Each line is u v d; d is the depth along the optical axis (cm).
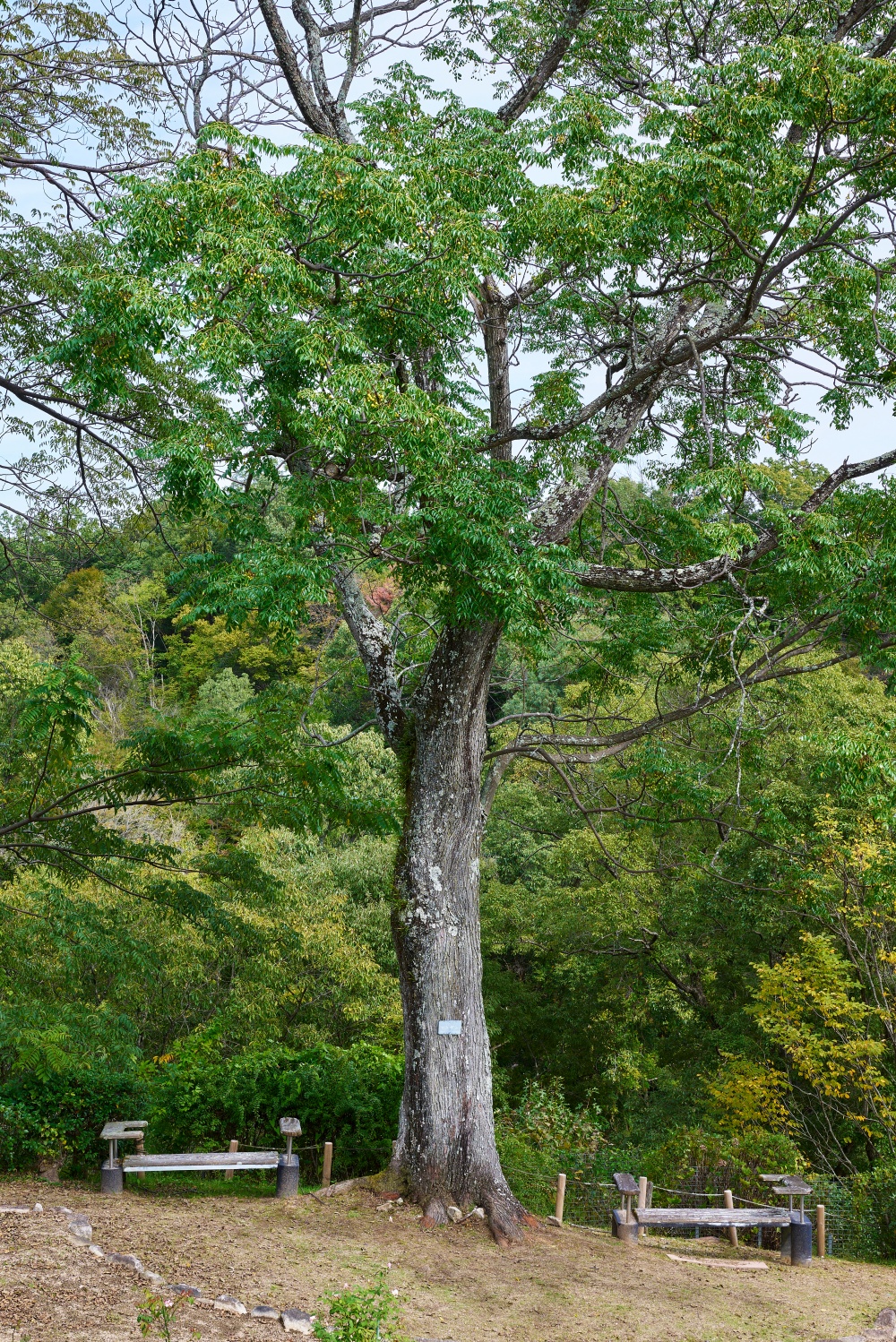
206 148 819
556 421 1158
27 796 974
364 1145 1095
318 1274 741
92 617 4119
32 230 1181
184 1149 1068
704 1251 992
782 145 914
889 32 1019
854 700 1869
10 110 1203
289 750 970
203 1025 1764
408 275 847
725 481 904
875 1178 1163
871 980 1515
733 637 1160
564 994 2650
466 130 973
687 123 877
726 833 1747
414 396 814
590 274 1068
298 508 873
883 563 1020
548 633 980
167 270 767
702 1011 2158
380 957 2347
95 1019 1065
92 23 1184
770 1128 1506
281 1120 981
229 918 1095
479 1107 971
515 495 909
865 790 1189
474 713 1046
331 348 797
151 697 3900
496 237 844
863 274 1049
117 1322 570
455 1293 755
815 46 839
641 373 1065
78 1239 729
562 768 1302
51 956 1144
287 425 885
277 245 795
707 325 1134
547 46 1138
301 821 1003
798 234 1002
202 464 789
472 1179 947
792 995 1489
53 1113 991
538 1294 774
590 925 2212
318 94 1148
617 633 1292
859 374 1038
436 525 827
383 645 1130
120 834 1093
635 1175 1180
